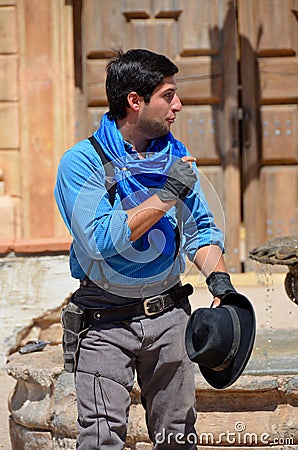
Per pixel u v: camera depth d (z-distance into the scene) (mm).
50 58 19594
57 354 11109
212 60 21250
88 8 21016
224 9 21109
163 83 7688
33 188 19641
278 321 16375
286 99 21562
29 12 19500
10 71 19547
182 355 7812
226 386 7441
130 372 7738
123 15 21094
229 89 21219
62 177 7672
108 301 7676
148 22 21141
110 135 7695
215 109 21359
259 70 21500
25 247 15141
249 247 21797
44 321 15344
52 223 19672
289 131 21594
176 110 7793
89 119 21188
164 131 7781
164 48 21219
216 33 21172
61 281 15266
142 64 7652
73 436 9828
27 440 10359
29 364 10500
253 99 21578
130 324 7656
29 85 19578
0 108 19594
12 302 15172
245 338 7461
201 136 21391
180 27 21156
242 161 21969
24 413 10383
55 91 19625
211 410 9539
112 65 7797
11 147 19609
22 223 19641
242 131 21719
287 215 21734
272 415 9484
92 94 21141
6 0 19469
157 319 7730
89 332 7715
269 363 10242
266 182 21672
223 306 7605
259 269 13188
